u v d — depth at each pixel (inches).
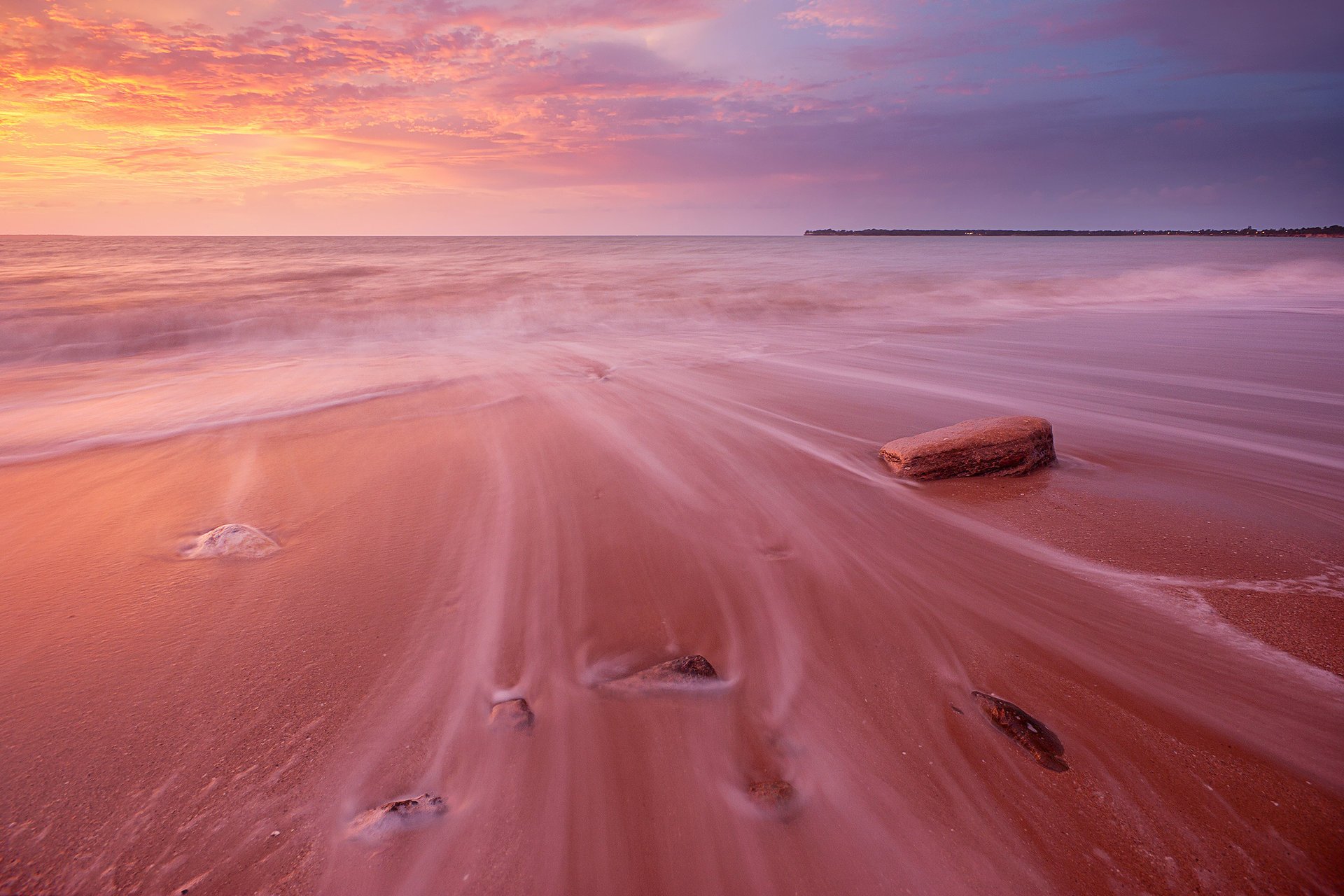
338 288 792.9
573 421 259.3
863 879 74.2
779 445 232.2
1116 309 639.8
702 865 75.7
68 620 123.1
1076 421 262.8
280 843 77.4
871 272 1097.4
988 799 84.6
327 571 142.1
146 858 75.3
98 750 91.4
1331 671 108.0
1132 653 114.0
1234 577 139.3
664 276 1012.5
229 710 99.3
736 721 98.3
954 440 202.5
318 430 245.8
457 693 104.1
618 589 135.9
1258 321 536.4
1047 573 142.6
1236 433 246.2
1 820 80.0
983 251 2155.5
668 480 197.5
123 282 828.0
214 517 169.9
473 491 187.8
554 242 4005.9
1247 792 84.8
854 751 92.5
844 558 149.9
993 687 105.9
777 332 527.8
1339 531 161.6
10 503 177.9
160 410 275.9
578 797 84.5
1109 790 85.5
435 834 78.7
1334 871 74.0
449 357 413.7
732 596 133.9
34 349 436.5
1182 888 72.5
